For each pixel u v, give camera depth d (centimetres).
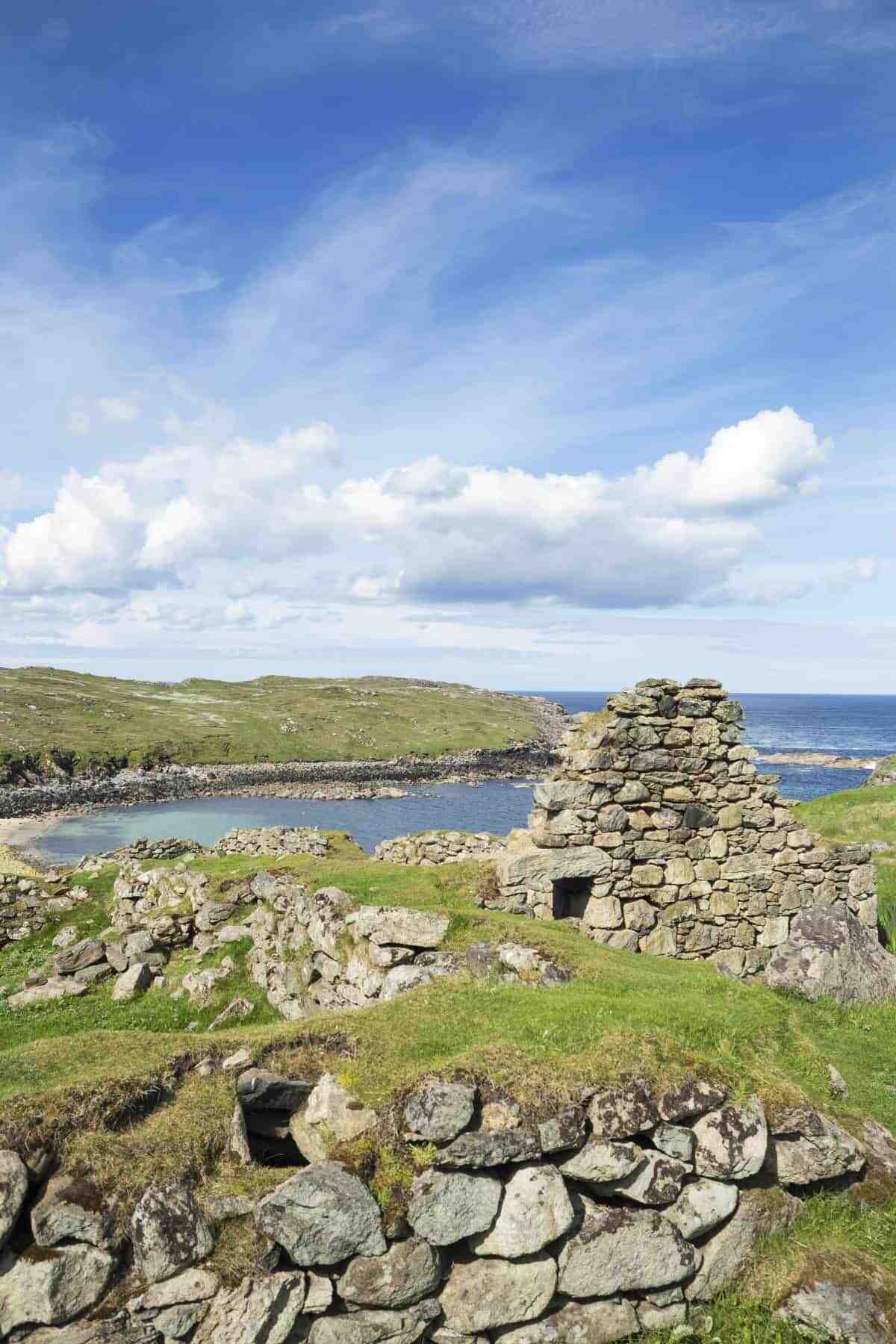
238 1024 1555
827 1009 1369
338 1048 852
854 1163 816
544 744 14525
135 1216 614
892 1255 747
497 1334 669
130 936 1883
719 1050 863
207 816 7694
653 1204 714
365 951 1268
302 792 9269
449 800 8950
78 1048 827
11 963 1978
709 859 1611
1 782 8712
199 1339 602
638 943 1548
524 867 1520
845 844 1702
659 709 1611
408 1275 642
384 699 18125
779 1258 748
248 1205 653
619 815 1567
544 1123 697
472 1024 880
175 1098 758
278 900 1709
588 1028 848
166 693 17162
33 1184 629
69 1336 580
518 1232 664
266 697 17312
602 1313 685
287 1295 622
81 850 5966
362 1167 672
